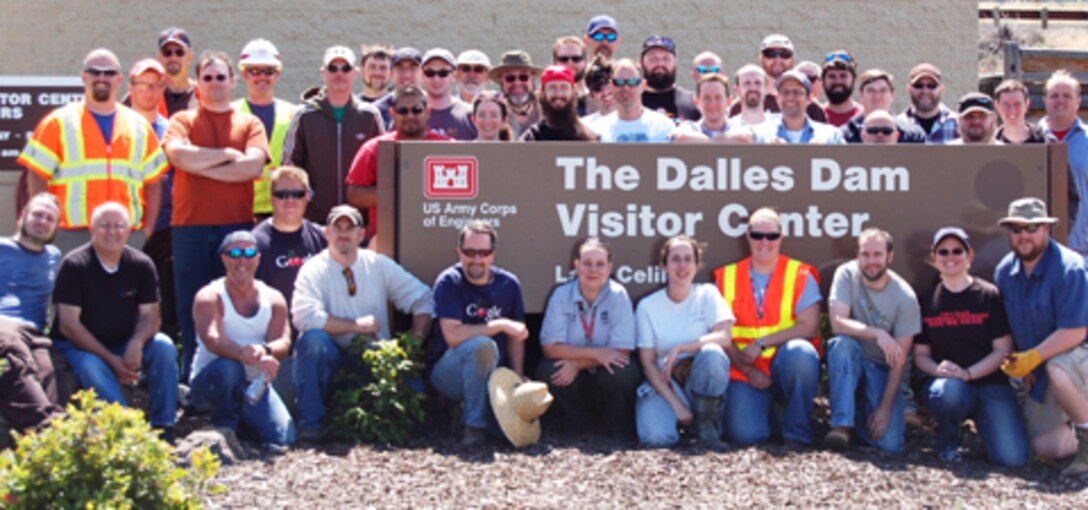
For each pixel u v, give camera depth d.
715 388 6.98
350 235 7.18
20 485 4.91
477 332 7.04
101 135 7.94
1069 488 6.41
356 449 6.78
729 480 6.30
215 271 7.95
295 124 8.23
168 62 9.25
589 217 7.58
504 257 7.57
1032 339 6.97
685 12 13.00
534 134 7.84
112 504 4.90
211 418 6.93
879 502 6.02
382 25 12.77
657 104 9.24
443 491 6.02
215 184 7.88
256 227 7.62
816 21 13.12
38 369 6.46
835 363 7.06
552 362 7.25
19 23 12.87
